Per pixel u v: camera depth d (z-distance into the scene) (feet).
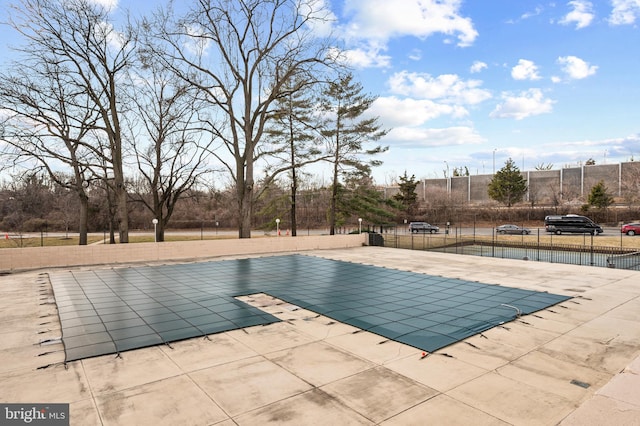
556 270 55.83
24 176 76.74
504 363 21.86
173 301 36.96
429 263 63.31
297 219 178.70
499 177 196.65
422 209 197.98
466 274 52.54
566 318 31.09
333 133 103.30
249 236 86.99
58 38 70.13
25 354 23.39
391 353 23.45
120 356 22.94
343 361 22.16
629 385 18.10
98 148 88.38
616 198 177.58
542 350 23.98
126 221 78.43
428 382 19.33
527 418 15.79
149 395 17.92
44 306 35.22
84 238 85.56
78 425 15.20
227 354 23.30
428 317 31.30
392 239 101.60
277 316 31.89
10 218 151.02
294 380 19.57
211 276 50.98
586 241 101.55
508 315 31.81
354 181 110.11
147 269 56.65
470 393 18.10
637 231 119.75
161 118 90.48
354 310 33.60
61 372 20.63
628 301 36.73
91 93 74.02
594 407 15.88
